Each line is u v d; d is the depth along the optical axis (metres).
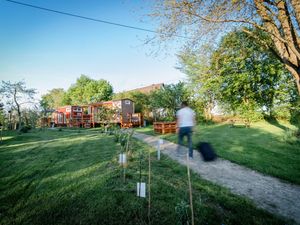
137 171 5.16
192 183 4.39
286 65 7.04
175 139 11.17
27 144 11.01
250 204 3.44
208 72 12.58
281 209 3.38
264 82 19.78
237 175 5.04
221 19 5.84
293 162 5.93
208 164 5.96
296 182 4.50
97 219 2.97
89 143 10.74
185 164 5.93
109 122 19.62
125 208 3.25
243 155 6.81
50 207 3.31
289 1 5.98
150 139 11.95
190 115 6.45
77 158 6.89
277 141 9.41
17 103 24.91
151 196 3.68
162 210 3.21
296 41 6.54
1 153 8.24
